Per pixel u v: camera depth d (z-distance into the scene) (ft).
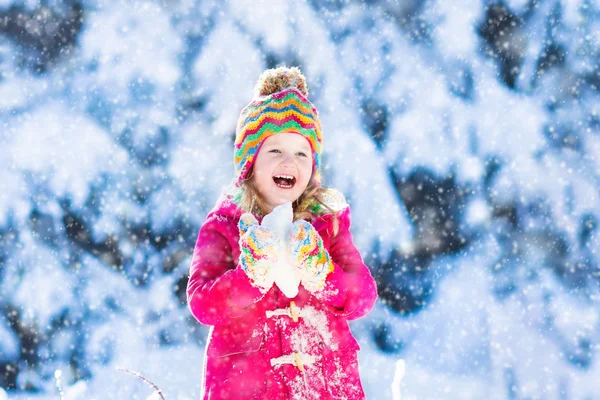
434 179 47.57
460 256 44.91
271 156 10.96
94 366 39.04
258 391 9.57
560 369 35.99
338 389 9.82
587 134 47.75
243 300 9.53
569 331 37.63
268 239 9.34
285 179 10.98
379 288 44.01
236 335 9.84
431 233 45.60
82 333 40.50
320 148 11.59
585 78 49.37
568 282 42.16
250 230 9.45
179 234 45.03
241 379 9.64
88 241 43.80
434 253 45.50
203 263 10.36
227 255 10.52
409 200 47.73
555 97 49.14
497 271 43.37
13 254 43.29
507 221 45.91
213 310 9.66
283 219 9.53
